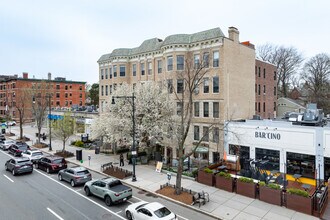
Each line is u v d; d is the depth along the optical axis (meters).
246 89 31.69
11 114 75.25
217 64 27.66
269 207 14.88
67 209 14.81
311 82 63.94
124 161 27.61
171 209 14.85
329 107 53.97
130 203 15.78
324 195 15.27
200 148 25.70
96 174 22.89
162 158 28.28
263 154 23.14
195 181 19.83
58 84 78.88
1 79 85.31
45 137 44.16
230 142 25.41
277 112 50.59
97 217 13.70
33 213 14.21
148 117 24.98
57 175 22.69
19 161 23.11
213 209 14.58
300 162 20.89
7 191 18.14
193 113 29.42
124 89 26.78
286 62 67.31
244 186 16.69
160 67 32.94
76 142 38.56
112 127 25.28
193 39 29.42
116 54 37.56
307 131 20.28
